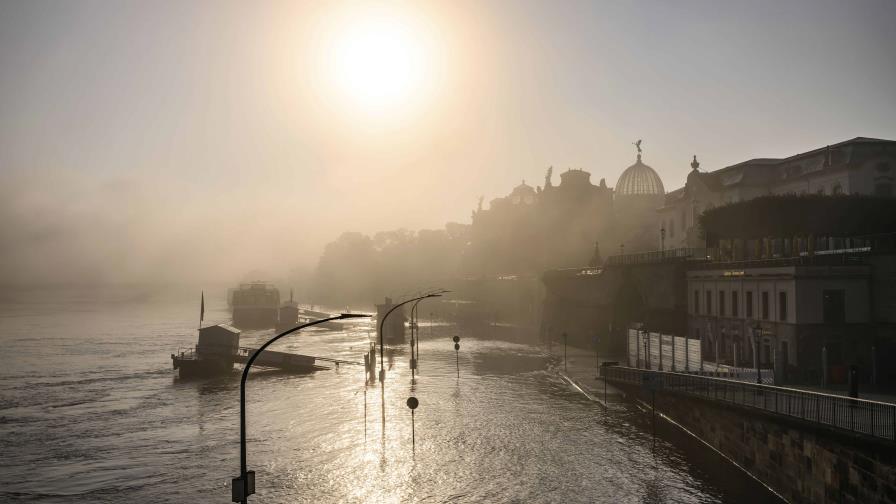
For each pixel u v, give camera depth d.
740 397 50.66
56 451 58.09
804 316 58.59
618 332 110.12
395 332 150.75
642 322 97.94
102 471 52.31
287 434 61.75
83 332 189.75
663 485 45.12
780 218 72.69
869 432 34.50
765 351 63.75
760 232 74.25
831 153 86.81
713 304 75.88
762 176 99.00
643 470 48.44
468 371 99.19
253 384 91.75
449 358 116.44
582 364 101.25
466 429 61.50
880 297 58.69
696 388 56.25
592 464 50.12
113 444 60.09
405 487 46.16
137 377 99.94
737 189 99.50
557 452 53.53
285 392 84.56
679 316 87.62
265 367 106.69
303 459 53.44
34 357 126.94
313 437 60.19
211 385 91.69
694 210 112.69
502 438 58.12
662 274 91.94
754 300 66.12
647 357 81.75
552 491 44.66
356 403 75.69
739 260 73.75
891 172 82.25
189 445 59.19
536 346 134.25
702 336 78.94
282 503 43.75
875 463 32.94
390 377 94.88
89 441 61.28
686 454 52.09
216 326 102.56
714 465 49.12
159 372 105.12
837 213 71.00
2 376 101.75
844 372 56.66
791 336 59.22
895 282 57.75
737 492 43.22
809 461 38.44
